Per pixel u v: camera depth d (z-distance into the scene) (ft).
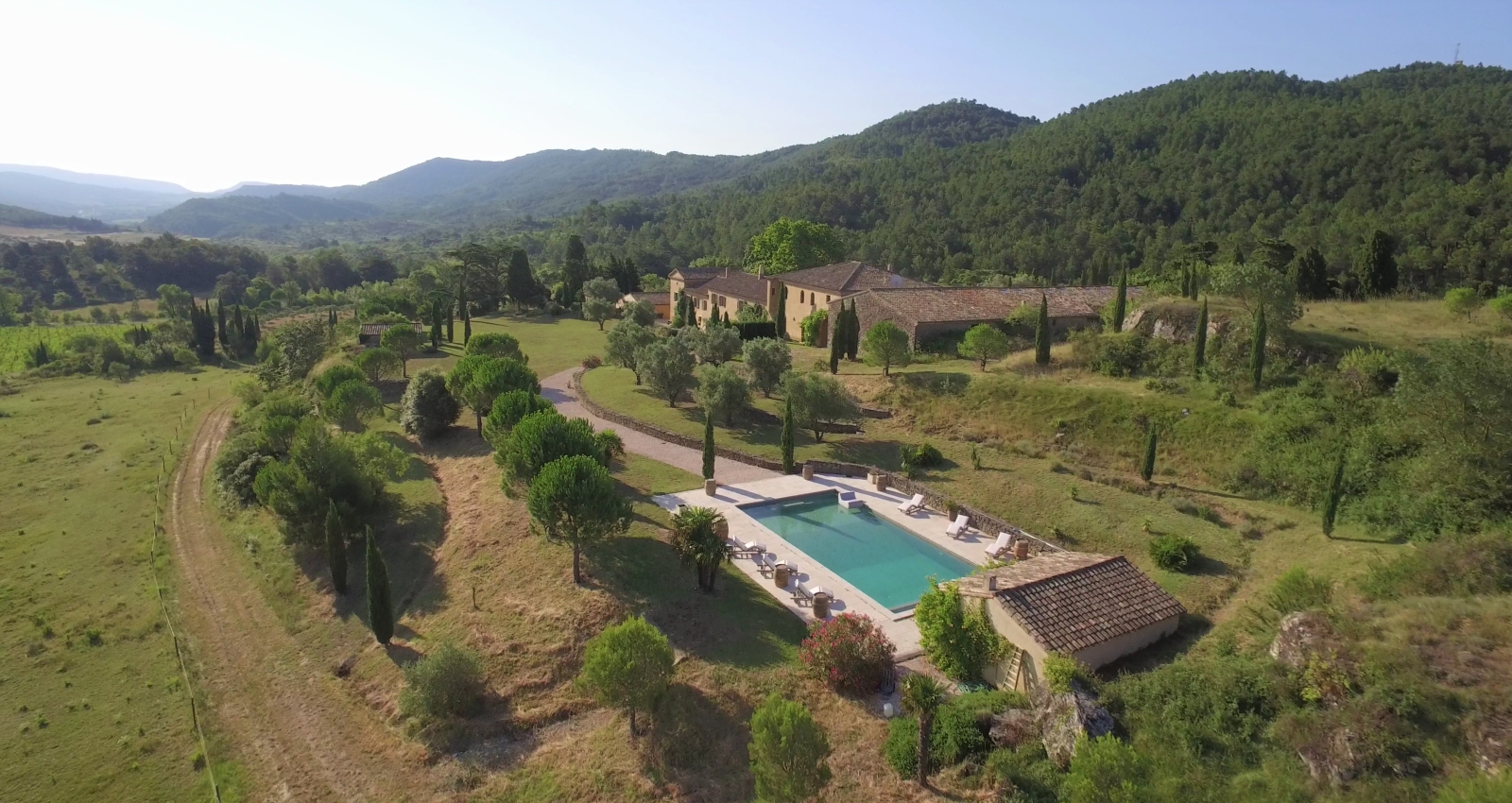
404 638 97.71
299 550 123.54
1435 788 49.42
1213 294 171.12
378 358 201.87
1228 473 122.62
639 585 98.63
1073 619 79.05
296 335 239.30
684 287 341.82
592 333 292.20
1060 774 61.57
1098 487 125.70
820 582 102.99
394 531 125.59
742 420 169.89
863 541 117.19
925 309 206.28
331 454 124.77
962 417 157.48
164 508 150.00
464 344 269.85
